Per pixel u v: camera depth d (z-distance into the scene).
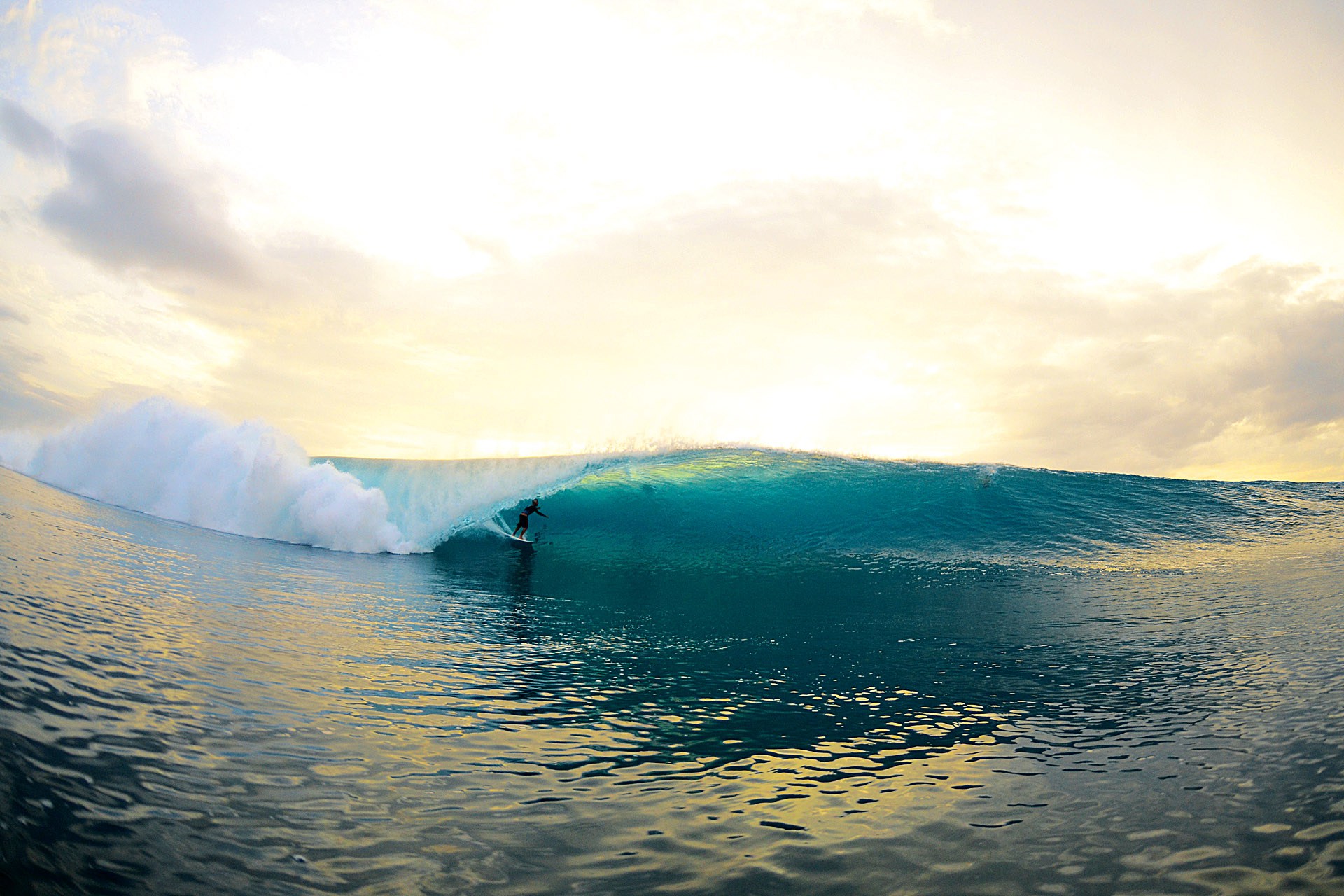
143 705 3.74
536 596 8.53
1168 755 4.00
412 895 2.49
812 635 6.95
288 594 7.22
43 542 7.12
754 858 2.86
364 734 3.87
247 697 4.13
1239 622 7.10
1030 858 2.89
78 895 2.21
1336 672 5.38
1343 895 2.62
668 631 7.00
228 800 2.97
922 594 8.96
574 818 3.15
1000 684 5.42
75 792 2.79
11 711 3.30
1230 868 2.81
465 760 3.69
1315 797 3.40
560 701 4.78
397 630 6.33
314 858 2.65
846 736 4.35
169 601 6.02
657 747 4.08
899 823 3.21
